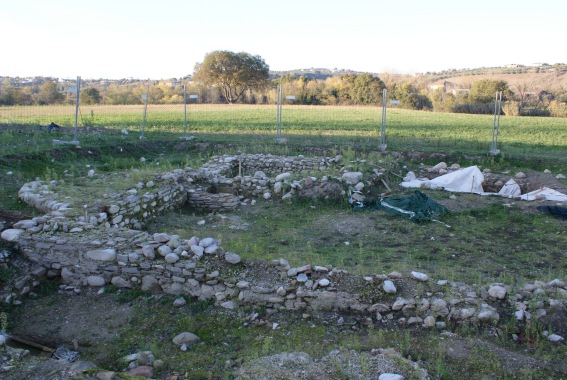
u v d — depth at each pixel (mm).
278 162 15055
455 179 13141
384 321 5812
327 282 6227
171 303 6398
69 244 6965
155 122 25859
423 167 15383
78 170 12820
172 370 4957
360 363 4734
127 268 6766
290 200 11570
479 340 5395
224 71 52594
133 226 9195
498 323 5652
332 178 11844
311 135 20938
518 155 15945
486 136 22188
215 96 53375
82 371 4391
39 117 26500
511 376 4762
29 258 7168
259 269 6629
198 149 18031
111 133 19250
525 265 7824
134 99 47281
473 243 8914
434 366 4879
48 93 40750
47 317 6188
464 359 5047
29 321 6105
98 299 6602
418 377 4523
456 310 5789
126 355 5305
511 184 13078
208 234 9203
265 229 9672
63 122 23578
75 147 14742
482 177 13102
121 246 6949
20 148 13430
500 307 5906
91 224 7770
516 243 8953
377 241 8969
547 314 5691
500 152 16406
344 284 6238
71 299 6648
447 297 5961
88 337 5723
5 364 4480
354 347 5254
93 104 43750
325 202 11414
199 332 5754
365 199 11562
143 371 4844
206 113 33281
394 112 36750
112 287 6820
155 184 10898
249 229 9656
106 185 10641
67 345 5570
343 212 10914
